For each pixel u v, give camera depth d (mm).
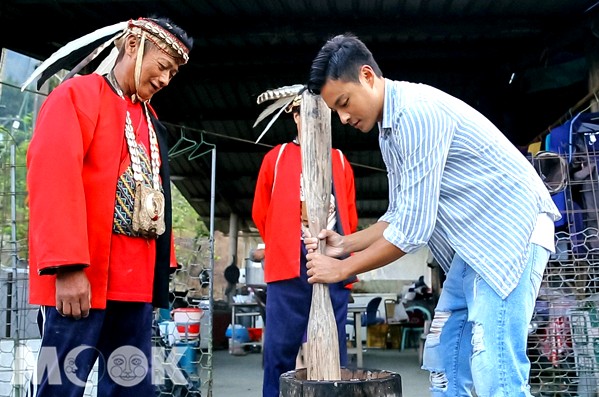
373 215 10898
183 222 11594
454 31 4520
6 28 4332
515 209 1722
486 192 1730
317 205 1749
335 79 1672
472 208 1743
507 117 5504
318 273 1670
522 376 1708
